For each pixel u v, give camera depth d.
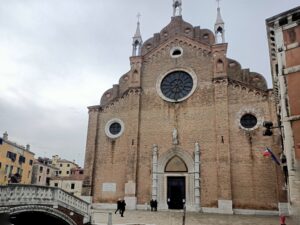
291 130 14.66
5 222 16.06
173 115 31.94
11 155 53.47
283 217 16.62
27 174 59.97
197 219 22.88
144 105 33.50
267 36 17.67
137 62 35.12
